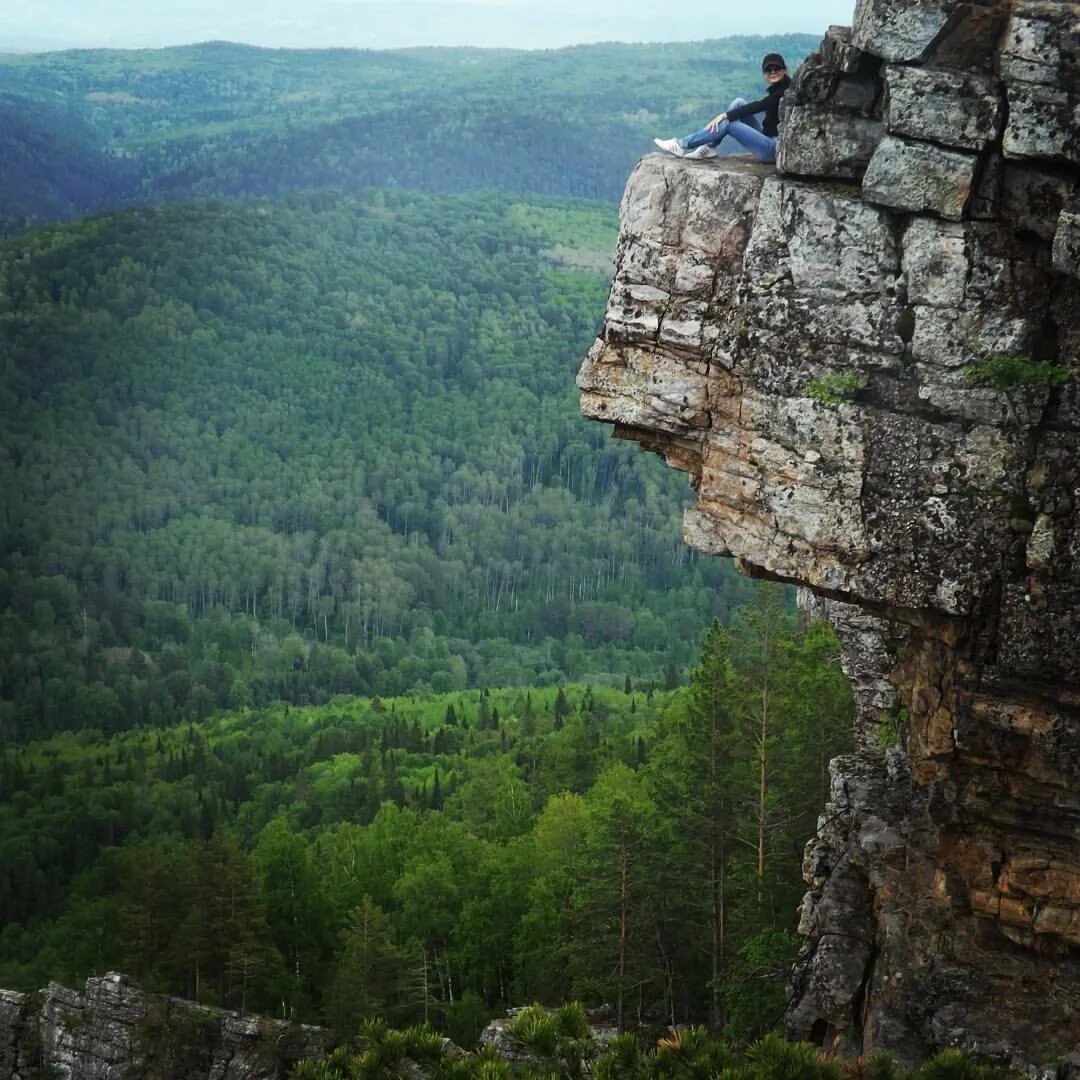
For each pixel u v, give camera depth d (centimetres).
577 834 6247
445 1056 1703
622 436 1953
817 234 1744
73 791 14162
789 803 3994
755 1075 1562
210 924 5519
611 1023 4431
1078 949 1855
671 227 1842
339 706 19362
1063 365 1677
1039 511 1689
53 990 4828
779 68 1988
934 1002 1902
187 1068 4575
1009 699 1764
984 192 1672
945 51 1658
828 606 2917
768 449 1795
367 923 5325
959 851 1912
